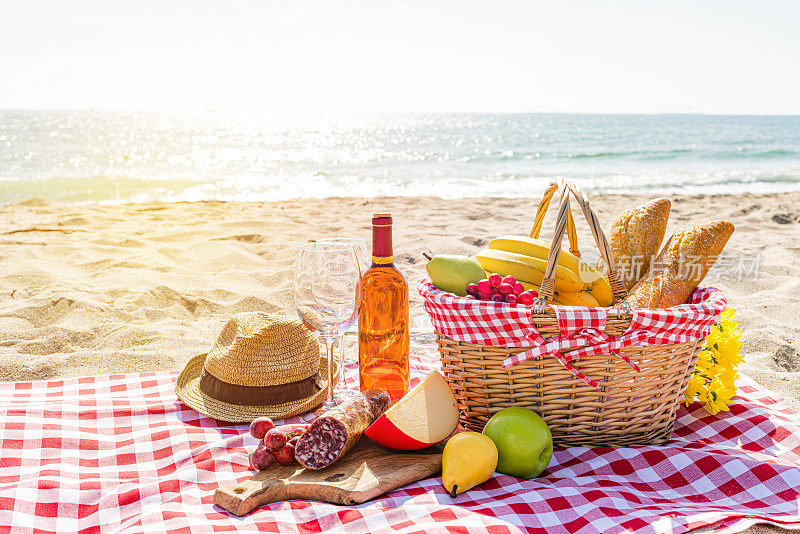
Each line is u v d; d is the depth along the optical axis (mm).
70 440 1986
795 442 2088
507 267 2037
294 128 53844
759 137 35969
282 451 1718
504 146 29953
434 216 8477
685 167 20641
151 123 60188
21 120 62500
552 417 1899
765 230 7621
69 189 14141
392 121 70562
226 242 6395
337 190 14297
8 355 3307
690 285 2059
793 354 3545
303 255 1987
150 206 9156
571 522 1538
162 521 1495
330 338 2094
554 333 1791
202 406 2148
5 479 1778
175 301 4535
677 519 1522
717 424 2219
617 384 1860
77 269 5352
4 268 5203
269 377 2135
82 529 1571
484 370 1898
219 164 22062
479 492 1699
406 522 1511
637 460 1875
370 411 1839
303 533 1476
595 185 15227
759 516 1551
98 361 3250
